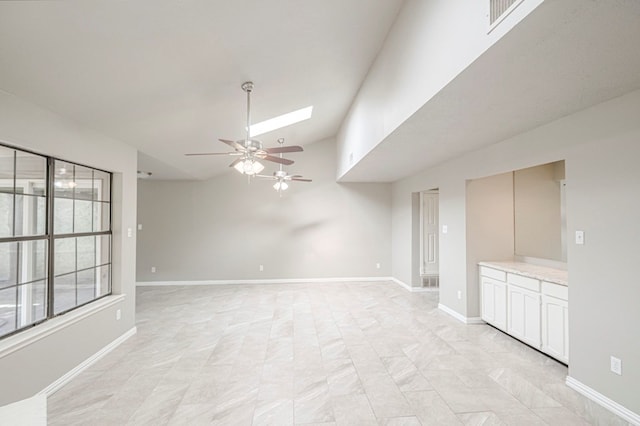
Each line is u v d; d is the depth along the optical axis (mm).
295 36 2891
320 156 7676
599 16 1343
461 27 1901
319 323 4637
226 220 7500
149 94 3051
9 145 2500
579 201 2709
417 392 2762
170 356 3543
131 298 4176
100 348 3496
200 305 5656
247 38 2676
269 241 7559
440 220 5301
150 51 2426
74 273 3342
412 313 5105
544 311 3402
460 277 4707
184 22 2229
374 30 3240
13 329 2637
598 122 2527
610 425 2283
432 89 2299
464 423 2332
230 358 3482
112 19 2000
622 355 2365
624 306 2357
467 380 2959
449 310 5027
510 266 4109
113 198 3947
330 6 2602
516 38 1536
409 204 6738
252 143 3426
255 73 3340
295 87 4070
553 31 1470
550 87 2152
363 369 3195
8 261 2629
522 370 3150
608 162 2465
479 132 3305
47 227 2963
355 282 7586
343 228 7680
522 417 2396
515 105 2506
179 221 7414
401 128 3131
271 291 6699
